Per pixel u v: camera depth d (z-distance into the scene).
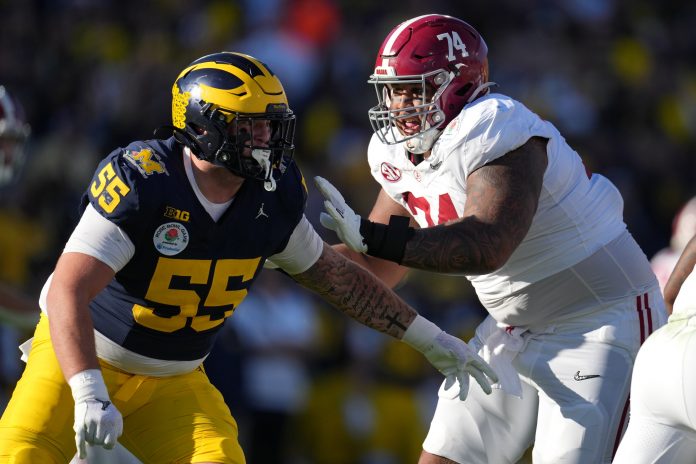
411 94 13.47
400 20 37.19
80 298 11.31
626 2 41.97
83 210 12.06
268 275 27.06
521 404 14.35
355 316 13.04
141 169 11.58
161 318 12.09
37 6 37.25
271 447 26.58
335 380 27.94
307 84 35.88
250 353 26.33
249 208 11.98
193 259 11.85
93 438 10.94
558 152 13.36
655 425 12.07
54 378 12.12
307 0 37.25
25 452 11.80
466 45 13.48
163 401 12.52
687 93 40.53
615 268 13.61
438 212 13.68
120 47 36.44
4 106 18.14
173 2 38.16
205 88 11.65
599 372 13.48
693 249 13.70
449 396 14.47
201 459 11.98
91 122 33.66
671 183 38.03
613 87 38.81
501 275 13.77
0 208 29.02
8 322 16.41
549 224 13.38
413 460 27.70
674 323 12.09
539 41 38.44
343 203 12.31
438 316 29.16
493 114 12.86
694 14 43.12
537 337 13.94
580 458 13.45
